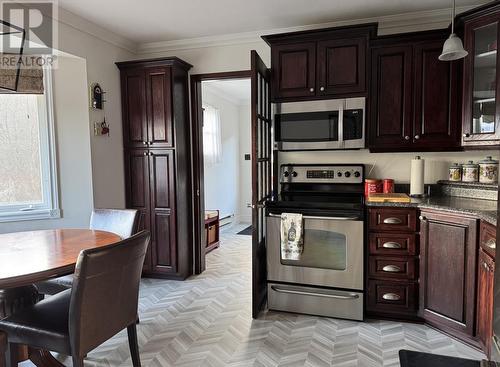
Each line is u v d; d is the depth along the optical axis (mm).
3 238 2086
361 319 2529
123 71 3396
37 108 2979
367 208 2506
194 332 2408
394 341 2254
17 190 2961
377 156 3023
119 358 2096
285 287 2682
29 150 2979
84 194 3139
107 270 1543
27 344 1589
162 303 2895
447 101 2572
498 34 2229
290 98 2818
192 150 3576
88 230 2334
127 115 3430
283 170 3133
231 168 6520
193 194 3602
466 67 2422
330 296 2570
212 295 3062
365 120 2678
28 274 1452
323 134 2758
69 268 1590
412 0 2600
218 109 5949
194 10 2764
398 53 2658
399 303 2488
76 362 1494
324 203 2545
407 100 2668
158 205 3410
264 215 2920
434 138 2623
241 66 3371
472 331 2115
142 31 3227
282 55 2811
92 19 2936
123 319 1732
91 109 3109
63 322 1601
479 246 2047
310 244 2584
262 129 2775
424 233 2371
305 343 2248
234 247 4750
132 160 3457
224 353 2143
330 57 2705
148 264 3488
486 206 2193
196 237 3623
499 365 910
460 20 2422
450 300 2232
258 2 2629
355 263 2500
